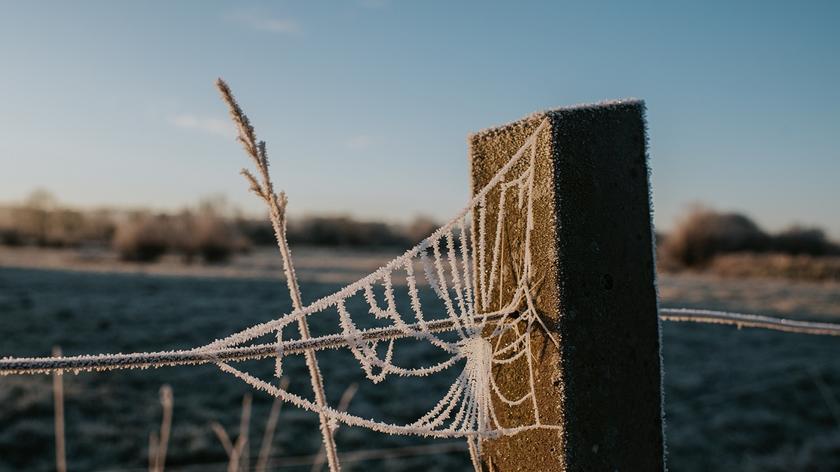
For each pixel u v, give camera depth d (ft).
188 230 112.47
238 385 34.78
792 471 27.09
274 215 3.93
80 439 26.71
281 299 58.70
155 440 25.94
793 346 47.47
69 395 31.12
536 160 4.02
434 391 34.47
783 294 69.21
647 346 4.06
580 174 3.91
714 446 30.35
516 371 4.25
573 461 3.80
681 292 69.87
